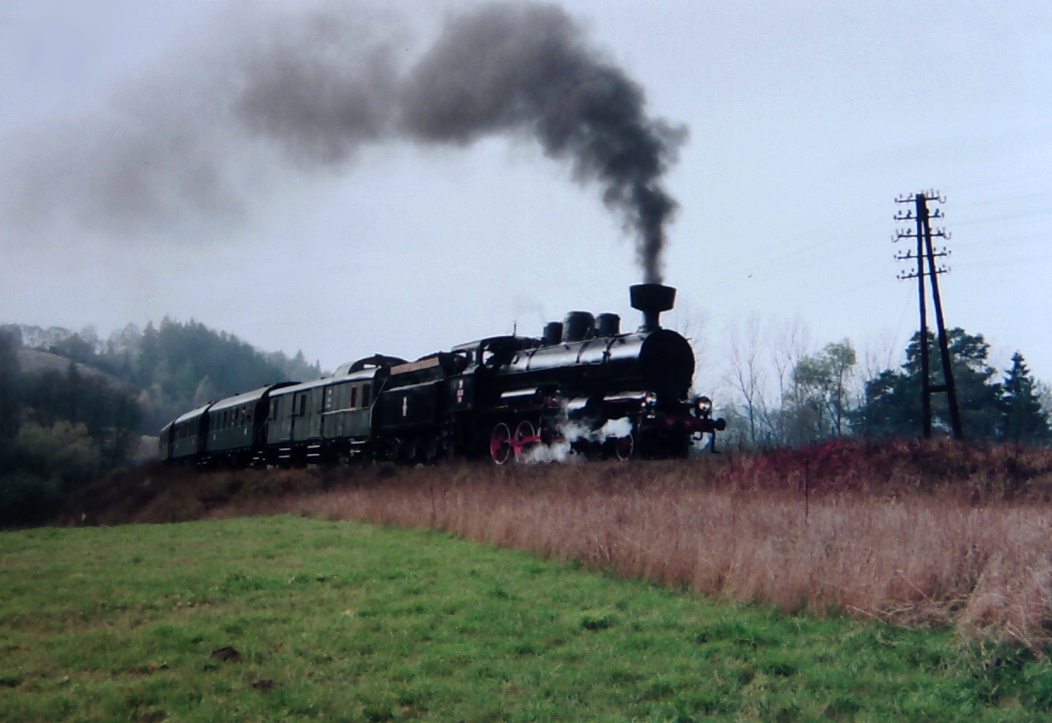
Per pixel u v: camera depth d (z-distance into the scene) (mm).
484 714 6816
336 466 31188
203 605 10641
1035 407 47500
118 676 7797
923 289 31359
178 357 147625
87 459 56344
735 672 7762
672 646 8586
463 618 9844
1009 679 7434
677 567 11328
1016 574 8953
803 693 7238
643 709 6961
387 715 6844
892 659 8078
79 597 11000
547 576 12297
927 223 31422
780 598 9781
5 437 54469
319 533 18172
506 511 16078
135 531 19656
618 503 15773
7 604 10641
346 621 9711
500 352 27812
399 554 14711
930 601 9141
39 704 6844
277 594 11258
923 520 12484
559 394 24484
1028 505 17859
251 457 39500
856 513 13977
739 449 22500
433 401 27547
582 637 9086
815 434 57031
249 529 19375
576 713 6875
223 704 6941
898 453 21391
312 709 6883
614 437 23250
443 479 23516
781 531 12727
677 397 23672
